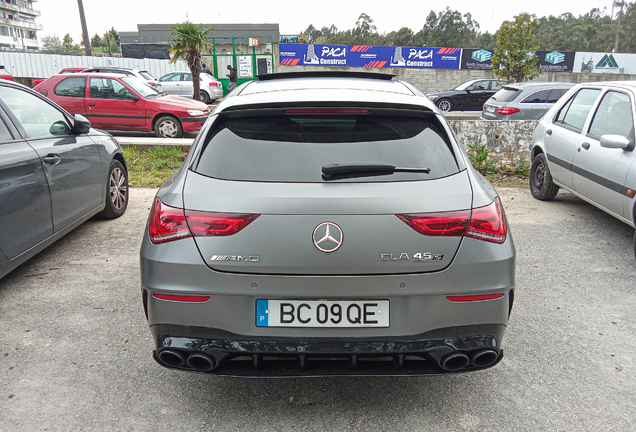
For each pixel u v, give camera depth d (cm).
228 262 206
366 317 211
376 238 205
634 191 452
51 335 316
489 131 887
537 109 1191
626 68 3222
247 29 4853
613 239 520
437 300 211
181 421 238
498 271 214
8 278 404
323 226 204
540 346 311
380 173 221
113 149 552
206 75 2395
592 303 373
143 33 4694
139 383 268
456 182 223
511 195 718
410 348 212
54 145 421
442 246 208
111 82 1142
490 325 218
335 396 259
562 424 238
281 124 241
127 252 464
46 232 399
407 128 242
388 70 3098
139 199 656
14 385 264
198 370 219
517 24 2338
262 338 212
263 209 206
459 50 3072
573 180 581
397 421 239
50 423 235
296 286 207
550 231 546
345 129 238
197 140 244
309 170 221
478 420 240
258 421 239
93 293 378
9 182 350
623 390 266
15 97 403
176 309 213
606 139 475
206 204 210
